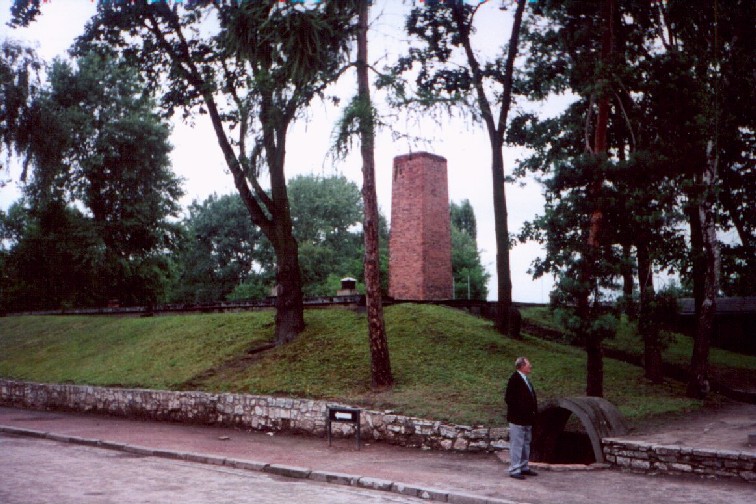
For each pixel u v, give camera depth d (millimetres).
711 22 18828
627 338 25969
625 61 16344
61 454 14672
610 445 12031
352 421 14734
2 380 26953
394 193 30203
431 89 22469
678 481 10602
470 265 52344
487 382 17625
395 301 26094
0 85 33469
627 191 15203
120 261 46125
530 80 21531
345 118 16719
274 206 23141
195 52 22500
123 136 45219
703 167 17641
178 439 16484
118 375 23734
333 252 66438
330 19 17953
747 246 20750
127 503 9297
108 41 23109
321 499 9828
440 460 13094
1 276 55062
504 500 9312
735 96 18922
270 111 19188
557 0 19078
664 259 16422
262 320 25828
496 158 22609
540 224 15758
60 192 44906
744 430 13273
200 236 72125
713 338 28281
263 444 15570
